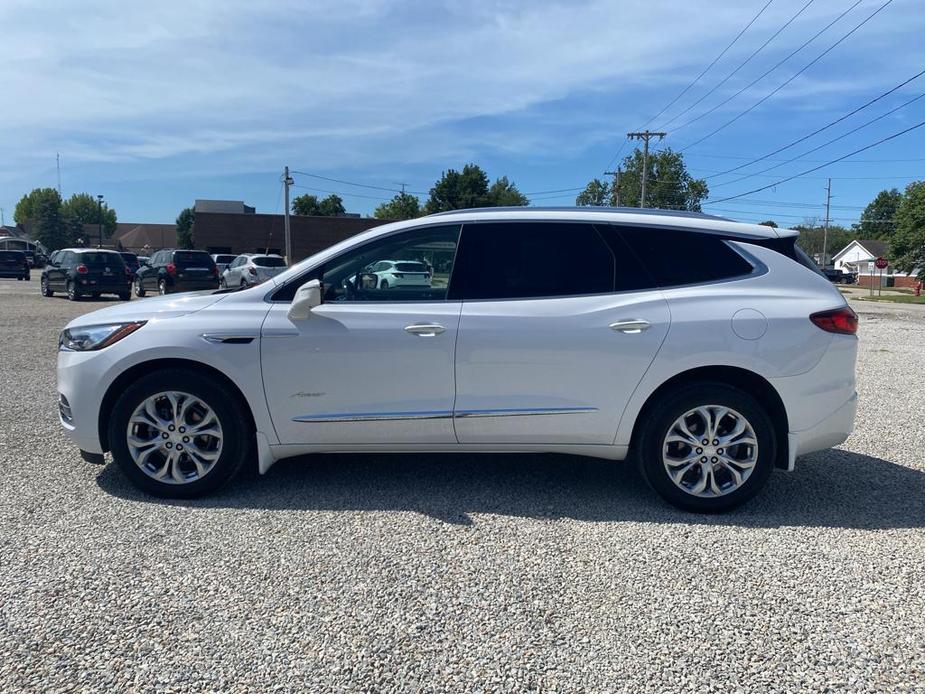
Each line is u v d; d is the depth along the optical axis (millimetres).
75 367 4406
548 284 4391
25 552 3635
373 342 4281
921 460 5477
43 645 2824
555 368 4270
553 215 4504
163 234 105375
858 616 3115
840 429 4320
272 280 4500
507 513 4258
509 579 3418
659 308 4266
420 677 2662
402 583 3363
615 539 3902
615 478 4949
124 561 3551
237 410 4367
